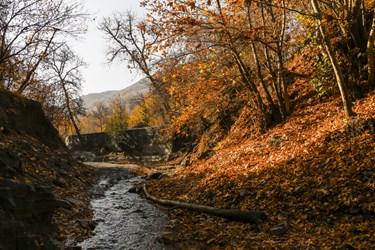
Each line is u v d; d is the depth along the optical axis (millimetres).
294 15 13938
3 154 8141
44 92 25547
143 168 24531
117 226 8328
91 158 39344
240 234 6656
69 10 12984
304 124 11836
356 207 6199
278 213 7238
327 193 6891
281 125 13281
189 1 10164
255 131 15156
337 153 8125
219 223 7621
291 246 5602
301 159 8977
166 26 10953
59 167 14094
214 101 17109
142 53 27562
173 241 6730
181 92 15852
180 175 15008
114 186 16359
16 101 15867
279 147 11414
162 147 33312
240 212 7465
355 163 7297
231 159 13008
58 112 34188
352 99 10805
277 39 12852
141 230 7859
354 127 8719
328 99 12430
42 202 6078
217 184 10148
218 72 14938
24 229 4824
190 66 13867
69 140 44969
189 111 16297
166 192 11977
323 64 12633
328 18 8930
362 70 10984
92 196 12633
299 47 16016
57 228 6754
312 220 6523
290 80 15922
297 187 7664
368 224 5676
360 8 10938
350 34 11250
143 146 36250
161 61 12633
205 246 6348
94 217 9227
